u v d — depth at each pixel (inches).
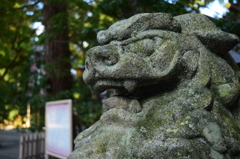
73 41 183.9
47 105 134.3
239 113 55.7
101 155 44.5
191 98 48.6
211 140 44.4
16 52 196.2
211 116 46.4
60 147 118.8
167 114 47.0
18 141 322.3
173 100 49.4
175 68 48.4
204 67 51.8
